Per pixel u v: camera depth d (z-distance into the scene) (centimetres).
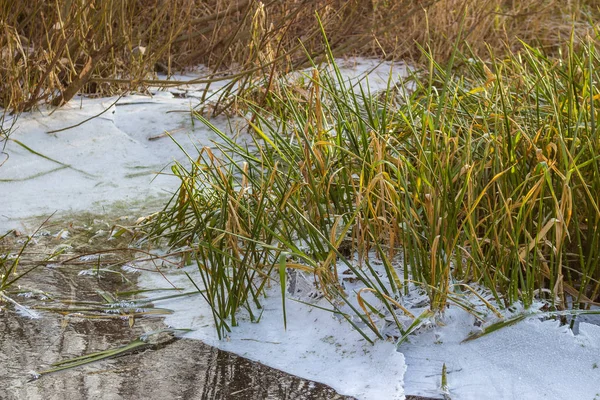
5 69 468
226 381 233
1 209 370
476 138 329
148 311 276
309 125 321
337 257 294
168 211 369
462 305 251
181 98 530
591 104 277
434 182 275
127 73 546
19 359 242
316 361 244
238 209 304
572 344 238
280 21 522
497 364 237
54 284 298
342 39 652
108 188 399
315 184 301
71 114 472
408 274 276
